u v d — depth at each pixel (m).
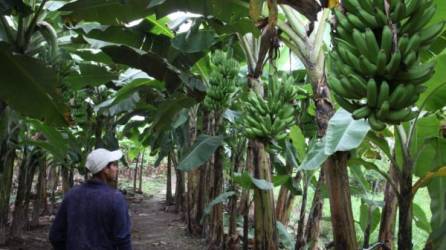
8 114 4.73
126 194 14.66
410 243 2.45
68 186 9.25
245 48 4.25
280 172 5.62
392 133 3.08
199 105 7.59
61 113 3.88
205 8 3.82
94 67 5.81
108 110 6.84
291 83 3.73
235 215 5.98
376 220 4.39
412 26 1.80
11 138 5.75
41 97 3.76
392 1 1.71
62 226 3.28
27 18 4.11
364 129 2.52
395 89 1.72
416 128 2.79
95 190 3.18
